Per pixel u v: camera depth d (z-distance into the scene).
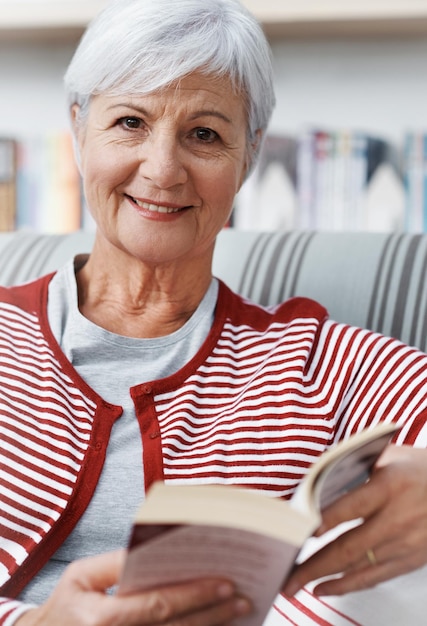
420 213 1.78
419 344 1.26
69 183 1.89
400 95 1.90
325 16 1.76
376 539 0.81
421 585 0.92
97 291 1.19
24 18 1.86
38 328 1.15
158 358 1.14
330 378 1.12
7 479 1.03
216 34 1.07
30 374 1.09
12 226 1.92
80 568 0.78
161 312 1.17
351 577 0.84
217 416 1.09
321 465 0.73
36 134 1.97
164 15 1.05
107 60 1.06
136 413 1.08
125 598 0.71
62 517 1.02
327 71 1.93
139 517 0.63
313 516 0.67
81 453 1.05
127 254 1.15
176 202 1.09
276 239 1.44
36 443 1.05
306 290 1.36
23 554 1.00
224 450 1.06
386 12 1.74
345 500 0.81
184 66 1.05
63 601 0.76
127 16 1.05
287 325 1.17
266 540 0.66
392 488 0.81
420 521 0.81
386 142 1.87
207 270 1.19
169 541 0.66
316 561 0.83
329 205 1.79
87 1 1.83
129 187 1.09
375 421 1.08
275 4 1.78
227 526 0.65
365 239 1.38
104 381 1.11
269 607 0.74
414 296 1.29
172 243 1.10
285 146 1.81
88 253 1.36
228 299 1.21
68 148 1.89
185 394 1.10
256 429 1.07
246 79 1.11
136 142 1.09
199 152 1.10
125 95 1.07
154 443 1.06
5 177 1.91
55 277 1.21
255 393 1.10
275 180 1.80
